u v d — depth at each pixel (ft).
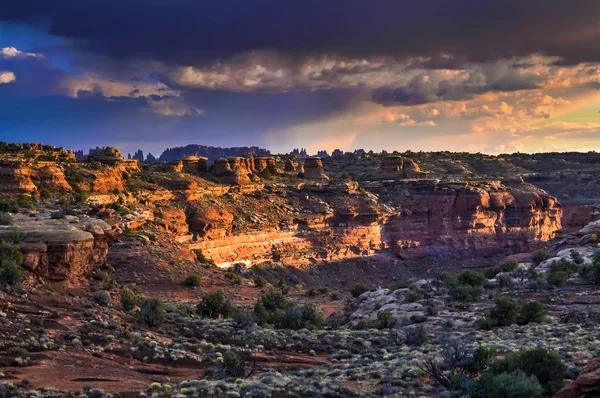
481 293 291.58
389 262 579.07
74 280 191.62
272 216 520.42
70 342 142.82
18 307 156.04
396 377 135.54
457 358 137.49
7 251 172.45
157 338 167.63
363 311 288.51
